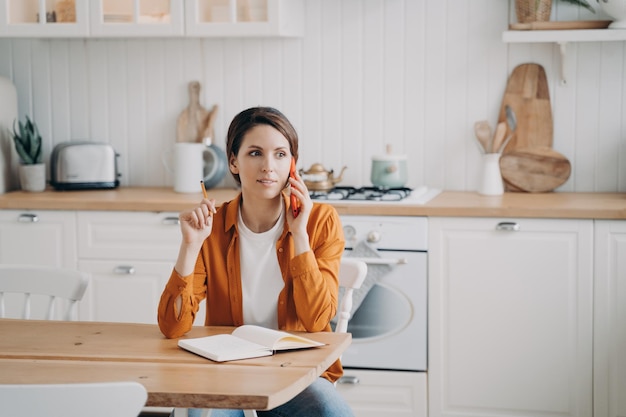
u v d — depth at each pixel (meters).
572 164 3.73
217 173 3.93
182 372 1.75
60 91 4.14
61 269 2.38
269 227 2.24
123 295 3.59
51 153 4.01
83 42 4.11
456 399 3.34
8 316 3.68
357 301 3.35
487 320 3.29
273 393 1.60
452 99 3.81
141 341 2.00
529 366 3.29
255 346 1.89
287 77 3.95
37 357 1.87
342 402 2.09
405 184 3.80
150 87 4.08
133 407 1.50
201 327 2.13
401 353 3.36
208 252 2.25
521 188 3.74
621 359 3.22
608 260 3.20
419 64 3.83
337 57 3.90
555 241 3.22
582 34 3.43
